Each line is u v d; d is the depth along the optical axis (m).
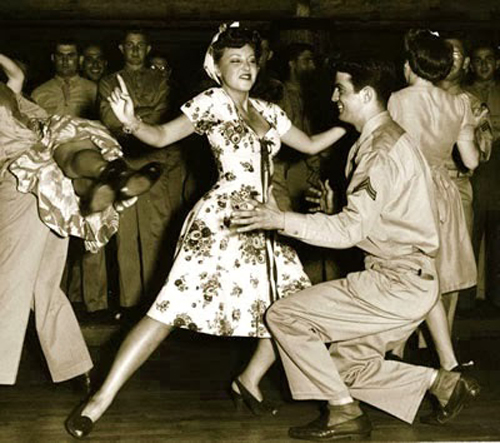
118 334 6.20
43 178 4.30
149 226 6.69
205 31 8.62
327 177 6.48
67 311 4.58
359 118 4.02
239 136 4.12
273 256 4.17
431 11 8.18
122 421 4.30
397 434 4.09
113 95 3.94
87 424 4.01
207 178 6.92
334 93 4.07
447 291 4.89
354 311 3.93
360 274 3.98
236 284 4.06
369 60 3.99
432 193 4.00
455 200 4.91
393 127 4.00
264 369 4.38
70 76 7.16
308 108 6.77
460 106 4.78
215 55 4.16
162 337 4.05
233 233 4.07
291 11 8.05
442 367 4.32
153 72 6.93
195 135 6.87
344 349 4.04
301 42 7.34
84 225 4.39
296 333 3.94
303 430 4.02
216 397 4.71
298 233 3.72
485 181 6.97
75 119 4.43
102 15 8.05
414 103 4.68
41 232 4.37
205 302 4.00
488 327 6.34
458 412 4.11
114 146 4.41
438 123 4.71
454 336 5.93
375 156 3.87
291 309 3.95
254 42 4.15
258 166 4.16
